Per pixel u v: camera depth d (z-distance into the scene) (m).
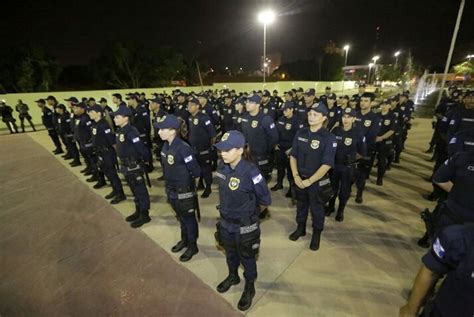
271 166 4.65
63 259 3.50
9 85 20.64
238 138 2.23
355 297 2.71
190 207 3.18
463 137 2.82
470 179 2.10
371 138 4.46
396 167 6.59
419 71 51.47
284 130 5.02
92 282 3.07
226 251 2.68
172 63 30.77
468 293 1.14
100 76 27.39
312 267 3.15
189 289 2.89
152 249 3.64
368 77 53.66
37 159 8.34
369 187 5.40
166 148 3.15
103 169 4.93
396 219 4.16
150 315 2.58
